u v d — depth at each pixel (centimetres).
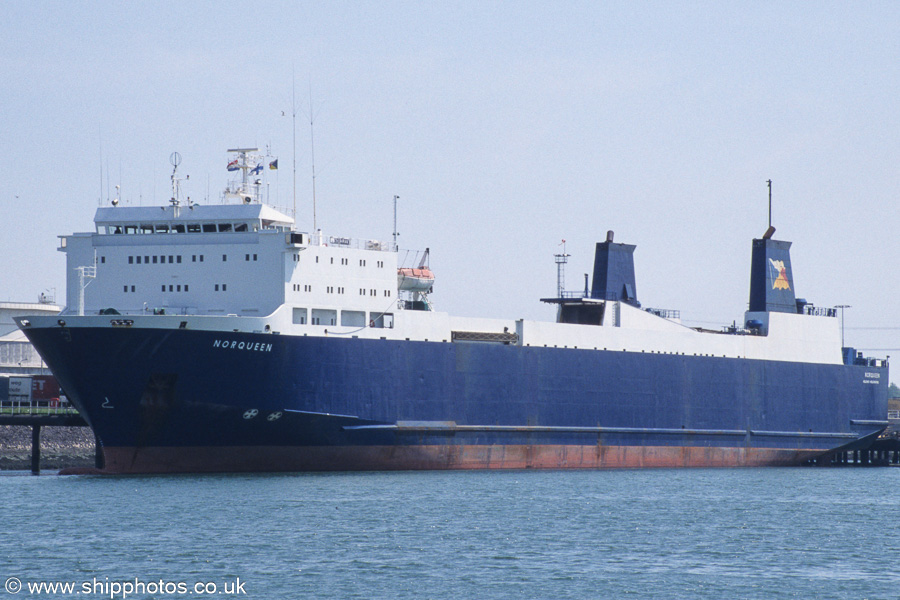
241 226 13588
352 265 14025
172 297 13612
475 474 14288
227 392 12681
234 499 11200
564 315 17175
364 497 11531
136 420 12619
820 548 9356
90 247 13912
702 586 7925
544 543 9288
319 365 13288
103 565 8300
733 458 17638
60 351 12369
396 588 7738
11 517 10106
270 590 7662
